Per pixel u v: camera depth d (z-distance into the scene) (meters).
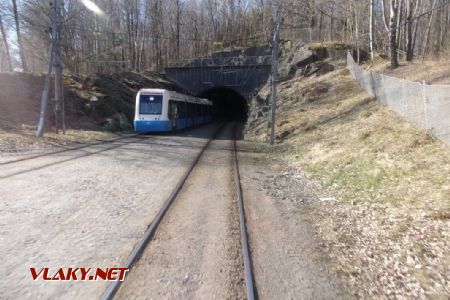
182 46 74.88
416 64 26.12
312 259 6.29
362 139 15.30
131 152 17.92
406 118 14.98
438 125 11.74
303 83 35.75
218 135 31.23
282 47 48.75
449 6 39.06
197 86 48.56
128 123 32.50
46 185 10.27
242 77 47.25
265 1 74.38
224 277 5.44
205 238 6.95
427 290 5.23
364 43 43.84
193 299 4.79
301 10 62.12
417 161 10.57
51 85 31.31
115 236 6.75
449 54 26.88
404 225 7.45
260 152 20.88
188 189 10.84
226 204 9.45
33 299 4.57
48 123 26.45
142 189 10.46
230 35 78.12
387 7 42.09
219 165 15.59
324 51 40.22
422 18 45.12
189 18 76.19
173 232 7.16
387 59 34.62
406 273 5.73
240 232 7.38
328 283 5.47
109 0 58.47
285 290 5.20
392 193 9.29
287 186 12.24
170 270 5.55
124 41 54.53
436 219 7.30
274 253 6.46
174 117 30.02
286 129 25.11
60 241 6.39
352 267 6.04
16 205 8.27
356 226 8.00
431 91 12.35
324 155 15.78
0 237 6.41
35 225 7.09
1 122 22.31
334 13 57.25
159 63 62.56
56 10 22.14
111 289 4.81
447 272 5.59
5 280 4.99
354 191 10.47
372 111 19.44
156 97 28.30
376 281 5.57
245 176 13.48
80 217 7.70
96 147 19.39
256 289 5.18
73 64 45.75
